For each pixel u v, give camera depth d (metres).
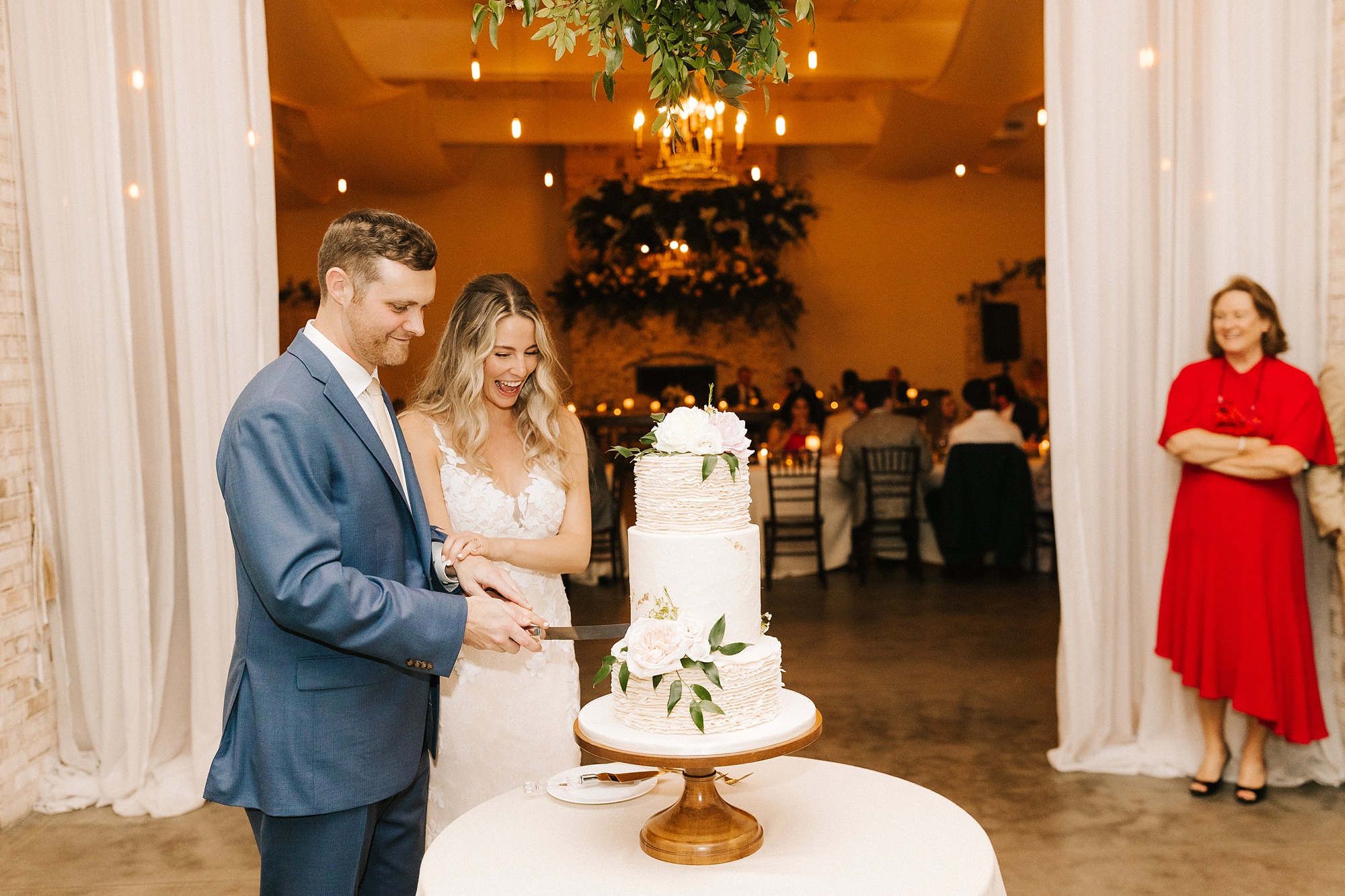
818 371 12.86
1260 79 3.47
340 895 1.71
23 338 3.57
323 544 1.58
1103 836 3.12
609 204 11.16
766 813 1.67
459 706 2.26
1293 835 3.09
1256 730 3.33
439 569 1.92
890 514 7.36
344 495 1.69
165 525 3.60
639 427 11.30
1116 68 3.56
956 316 12.91
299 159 10.75
